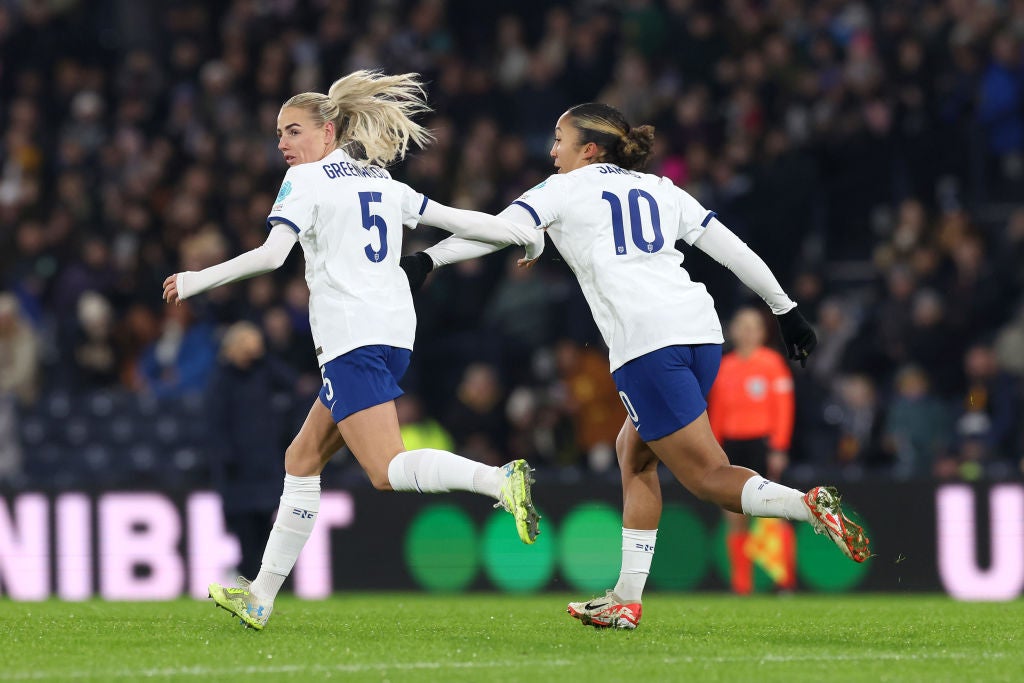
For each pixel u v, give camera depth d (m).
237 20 57.50
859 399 39.72
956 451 40.66
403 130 19.27
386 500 34.59
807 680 14.30
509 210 18.75
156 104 56.97
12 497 35.25
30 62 57.25
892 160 50.44
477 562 34.22
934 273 45.41
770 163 47.91
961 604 28.28
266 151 52.81
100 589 34.91
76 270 48.03
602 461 40.47
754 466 33.00
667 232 18.66
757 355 33.09
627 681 14.18
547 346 45.28
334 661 15.77
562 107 53.03
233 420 30.69
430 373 45.28
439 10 56.75
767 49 52.50
